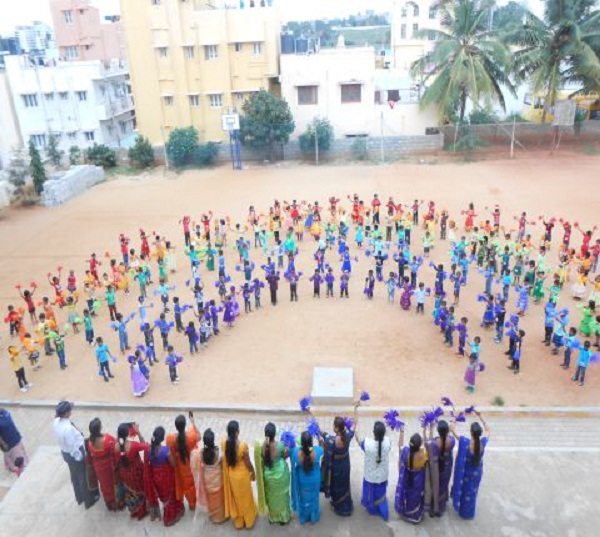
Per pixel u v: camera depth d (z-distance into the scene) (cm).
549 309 1719
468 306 2014
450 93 4078
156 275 2430
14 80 4888
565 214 2908
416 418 1423
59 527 804
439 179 3712
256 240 2689
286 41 4744
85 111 4981
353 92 4512
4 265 2619
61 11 5834
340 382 1538
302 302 2109
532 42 4025
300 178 3938
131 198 3656
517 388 1538
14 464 1167
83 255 2689
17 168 3666
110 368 1741
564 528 778
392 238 2716
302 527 786
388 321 1936
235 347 1814
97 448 778
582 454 931
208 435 759
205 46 4531
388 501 828
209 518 804
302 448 750
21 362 1634
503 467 898
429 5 6619
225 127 4231
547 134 4531
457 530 775
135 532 789
